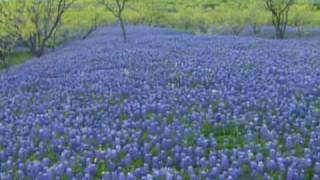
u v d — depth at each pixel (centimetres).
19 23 3650
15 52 4666
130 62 2361
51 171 848
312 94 1484
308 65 2142
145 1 6134
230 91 1522
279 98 1416
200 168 851
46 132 1137
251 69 2000
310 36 5100
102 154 945
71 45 4344
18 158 989
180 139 1045
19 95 1755
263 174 809
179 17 6100
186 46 3077
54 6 4262
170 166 882
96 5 5069
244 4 5825
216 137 1085
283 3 4909
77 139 1045
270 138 1033
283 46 3181
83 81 1925
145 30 5262
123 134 1091
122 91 1625
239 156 883
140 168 847
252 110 1304
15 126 1269
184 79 1797
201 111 1313
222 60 2298
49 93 1753
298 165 838
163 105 1345
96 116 1320
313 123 1150
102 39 4400
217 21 5647
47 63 2861
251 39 3816
